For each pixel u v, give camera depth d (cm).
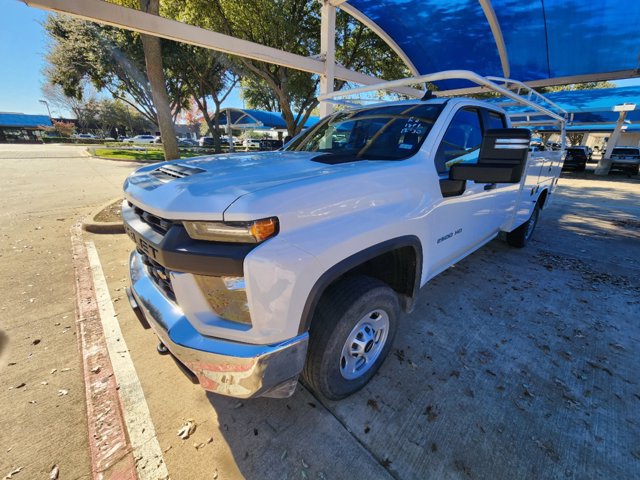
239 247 137
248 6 1020
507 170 195
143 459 172
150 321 174
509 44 707
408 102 285
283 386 156
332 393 194
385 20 692
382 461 171
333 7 571
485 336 279
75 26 1720
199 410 202
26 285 354
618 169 1869
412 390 218
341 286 183
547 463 170
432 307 325
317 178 164
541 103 788
